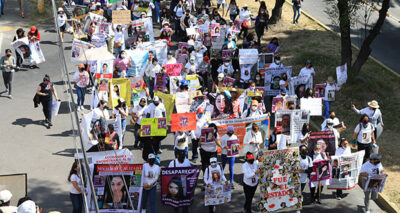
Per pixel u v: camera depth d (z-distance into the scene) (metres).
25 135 15.54
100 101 13.48
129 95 16.12
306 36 25.00
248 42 21.23
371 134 13.74
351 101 18.45
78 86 16.48
